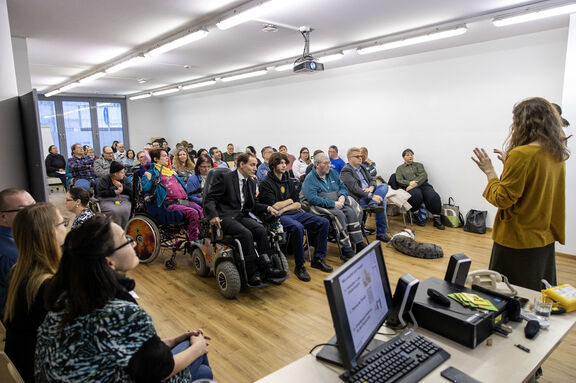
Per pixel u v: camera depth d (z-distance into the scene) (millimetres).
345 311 1157
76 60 6824
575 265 4016
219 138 11125
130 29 4961
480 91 5512
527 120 1812
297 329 2799
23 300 1314
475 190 5695
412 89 6301
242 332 2758
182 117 12719
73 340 1030
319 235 4016
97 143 12609
